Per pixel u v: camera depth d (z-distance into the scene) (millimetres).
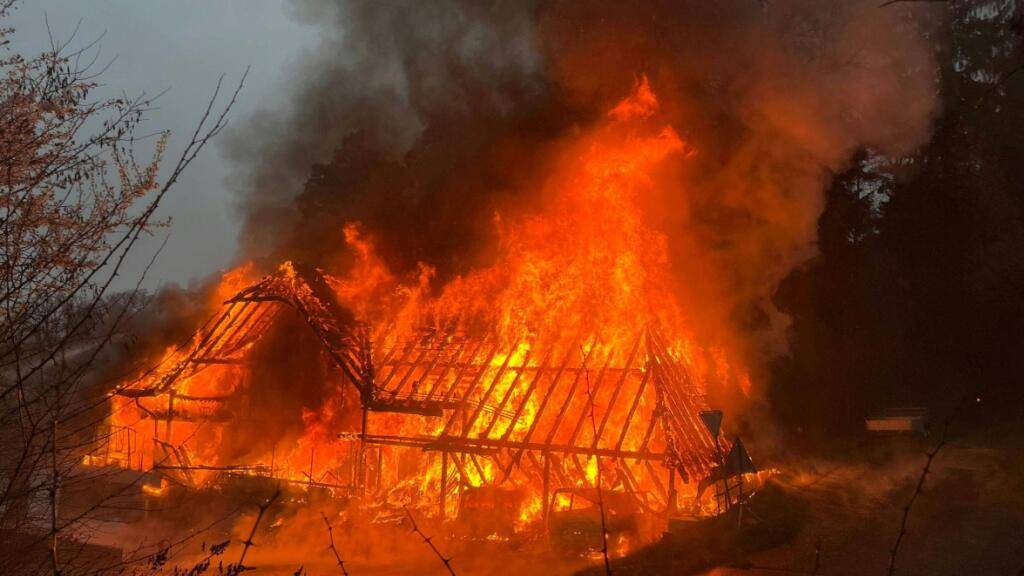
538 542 21406
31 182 7047
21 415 6664
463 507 22906
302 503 23828
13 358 6727
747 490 22906
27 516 7145
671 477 21844
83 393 7188
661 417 23438
